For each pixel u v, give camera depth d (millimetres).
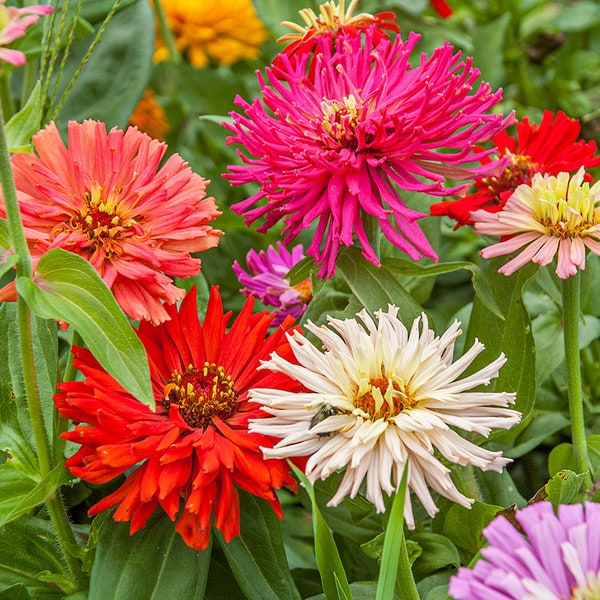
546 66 1229
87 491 782
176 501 675
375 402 659
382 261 758
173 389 713
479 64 1082
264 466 675
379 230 760
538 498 715
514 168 804
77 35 921
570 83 1161
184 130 1158
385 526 682
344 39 772
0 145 655
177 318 730
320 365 677
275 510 682
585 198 712
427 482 662
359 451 647
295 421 670
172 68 1077
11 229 665
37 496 698
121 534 704
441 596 706
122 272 687
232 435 687
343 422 661
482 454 660
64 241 684
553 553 597
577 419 742
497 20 1098
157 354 728
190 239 706
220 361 731
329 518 773
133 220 701
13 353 752
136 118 1118
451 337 687
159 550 704
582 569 595
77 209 704
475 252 981
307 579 819
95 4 956
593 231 711
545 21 1158
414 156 722
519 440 848
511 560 593
